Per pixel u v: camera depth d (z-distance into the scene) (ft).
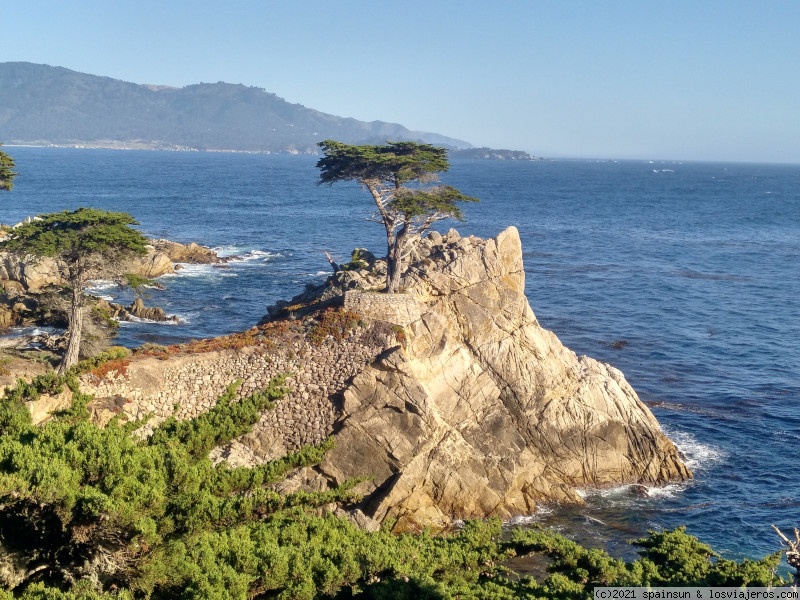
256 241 454.40
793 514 145.28
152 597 79.56
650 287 338.34
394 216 173.37
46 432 90.43
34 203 580.71
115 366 134.31
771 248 476.13
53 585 80.94
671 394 203.62
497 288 163.12
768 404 197.88
